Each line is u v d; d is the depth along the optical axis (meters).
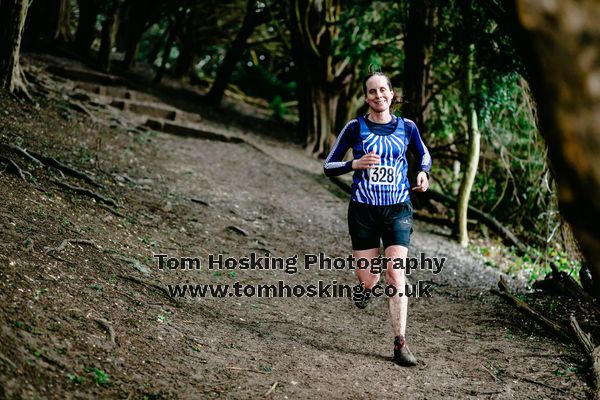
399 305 3.85
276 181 9.69
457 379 3.64
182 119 12.20
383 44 11.59
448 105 10.86
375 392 3.33
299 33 13.02
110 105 11.48
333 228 7.88
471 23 8.13
